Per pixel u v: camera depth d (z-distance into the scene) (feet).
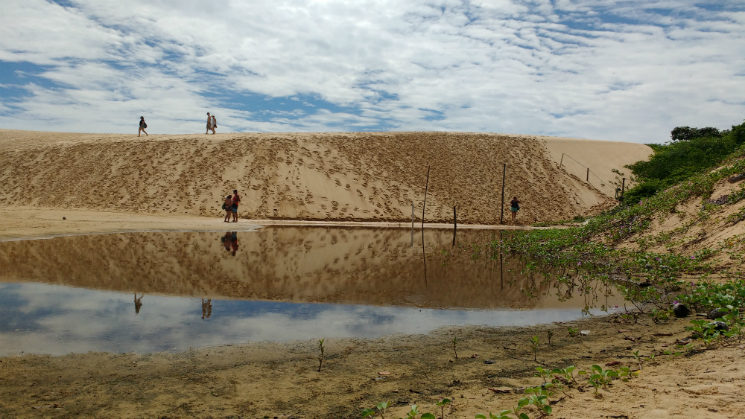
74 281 26.40
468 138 151.53
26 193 98.02
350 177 115.55
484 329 18.29
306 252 44.16
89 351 14.67
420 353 15.03
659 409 9.00
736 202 35.01
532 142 155.02
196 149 116.78
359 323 18.99
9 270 29.07
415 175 123.24
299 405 10.82
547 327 18.66
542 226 96.07
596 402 9.84
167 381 12.30
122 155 112.57
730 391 9.59
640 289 26.37
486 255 44.52
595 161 146.72
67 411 10.35
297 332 17.39
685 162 78.38
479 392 11.38
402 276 31.53
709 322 15.78
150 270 30.81
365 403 10.92
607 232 47.26
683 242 34.94
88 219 66.90
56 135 140.77
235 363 13.82
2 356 14.07
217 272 31.07
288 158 117.50
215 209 93.86
